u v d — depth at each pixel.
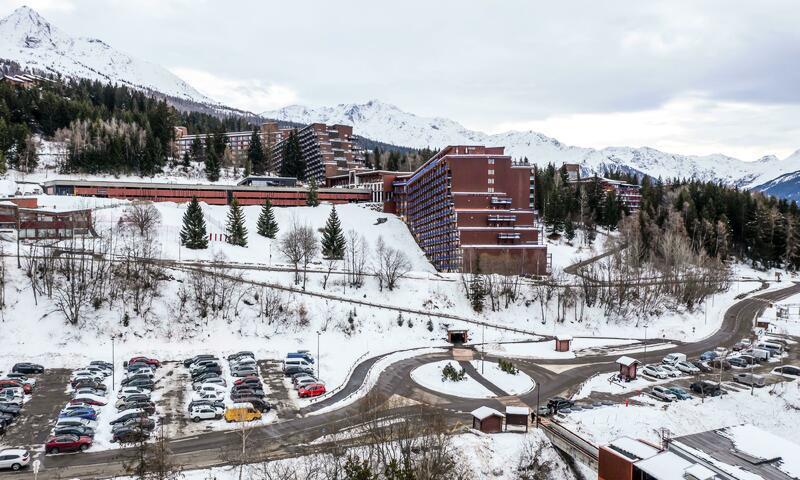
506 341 110.56
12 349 83.31
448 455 53.91
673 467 48.16
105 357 85.44
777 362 98.81
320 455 53.91
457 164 159.62
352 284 125.75
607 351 105.06
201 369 79.62
